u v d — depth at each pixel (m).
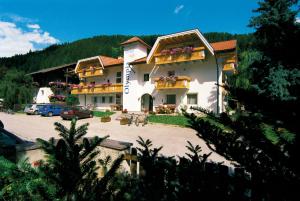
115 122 21.14
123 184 1.99
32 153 4.62
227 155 1.32
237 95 1.28
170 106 23.27
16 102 37.72
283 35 1.21
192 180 1.56
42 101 40.00
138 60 26.42
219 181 1.47
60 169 1.73
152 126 18.42
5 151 4.35
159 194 1.68
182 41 23.69
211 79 21.78
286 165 1.18
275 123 1.20
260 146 1.23
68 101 34.41
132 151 4.30
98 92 30.28
